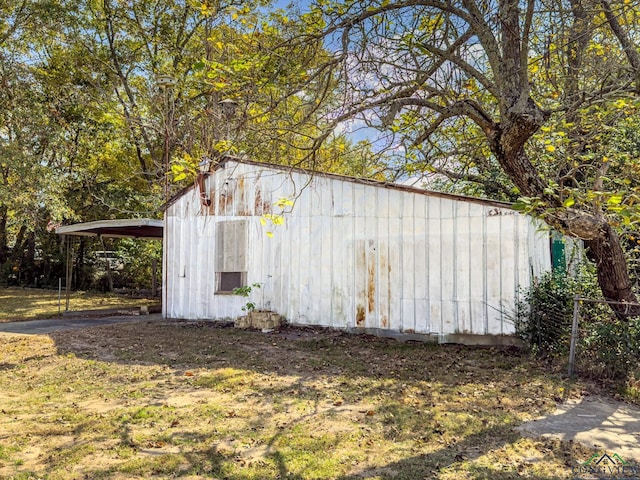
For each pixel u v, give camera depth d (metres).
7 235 26.52
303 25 6.06
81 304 17.16
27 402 5.89
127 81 21.59
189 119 12.15
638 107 5.94
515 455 4.20
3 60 16.03
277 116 5.95
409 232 9.73
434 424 4.96
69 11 19.95
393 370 7.21
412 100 6.00
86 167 21.91
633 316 6.42
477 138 7.32
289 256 11.01
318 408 5.52
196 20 20.38
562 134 6.68
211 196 12.02
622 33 6.79
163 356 8.17
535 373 6.83
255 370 7.24
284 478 3.83
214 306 11.86
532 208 5.00
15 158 14.86
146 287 22.75
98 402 5.87
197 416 5.29
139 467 4.03
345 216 10.41
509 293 8.79
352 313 10.23
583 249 8.59
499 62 5.93
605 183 7.23
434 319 9.38
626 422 4.98
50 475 3.89
